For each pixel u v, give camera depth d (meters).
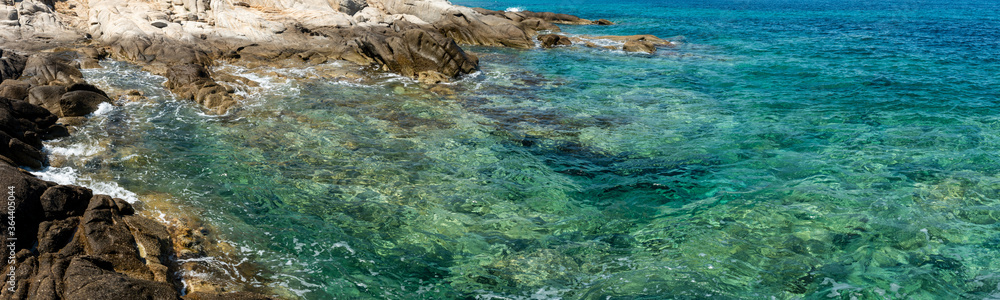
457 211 9.90
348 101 17.03
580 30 41.78
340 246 8.58
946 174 11.69
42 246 7.03
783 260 8.42
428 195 10.48
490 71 23.36
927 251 8.67
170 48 22.17
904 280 7.90
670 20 49.44
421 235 9.05
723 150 13.33
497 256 8.52
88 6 29.03
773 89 20.19
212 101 15.58
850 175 11.69
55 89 14.11
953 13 54.22
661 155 12.97
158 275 6.91
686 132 14.77
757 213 9.96
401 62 21.88
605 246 8.88
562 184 11.24
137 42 22.58
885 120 15.90
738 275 8.03
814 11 58.22
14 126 10.92
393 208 9.91
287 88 18.34
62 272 6.43
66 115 13.73
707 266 8.26
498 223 9.54
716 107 17.50
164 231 8.23
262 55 23.59
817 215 9.85
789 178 11.59
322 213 9.61
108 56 22.03
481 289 7.68
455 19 34.53
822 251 8.67
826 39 34.97
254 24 27.64
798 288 7.71
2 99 11.53
